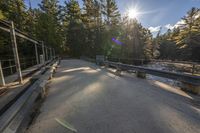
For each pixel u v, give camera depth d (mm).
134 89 5652
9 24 5676
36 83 4672
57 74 9609
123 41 36750
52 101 4391
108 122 3055
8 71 15039
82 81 7133
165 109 3689
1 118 2225
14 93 4617
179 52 45031
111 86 6137
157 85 6320
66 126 2918
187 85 5305
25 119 3137
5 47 19078
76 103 4184
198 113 3455
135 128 2811
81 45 41094
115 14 40969
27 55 25234
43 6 44875
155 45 58719
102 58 15273
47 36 34000
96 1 40625
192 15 39812
